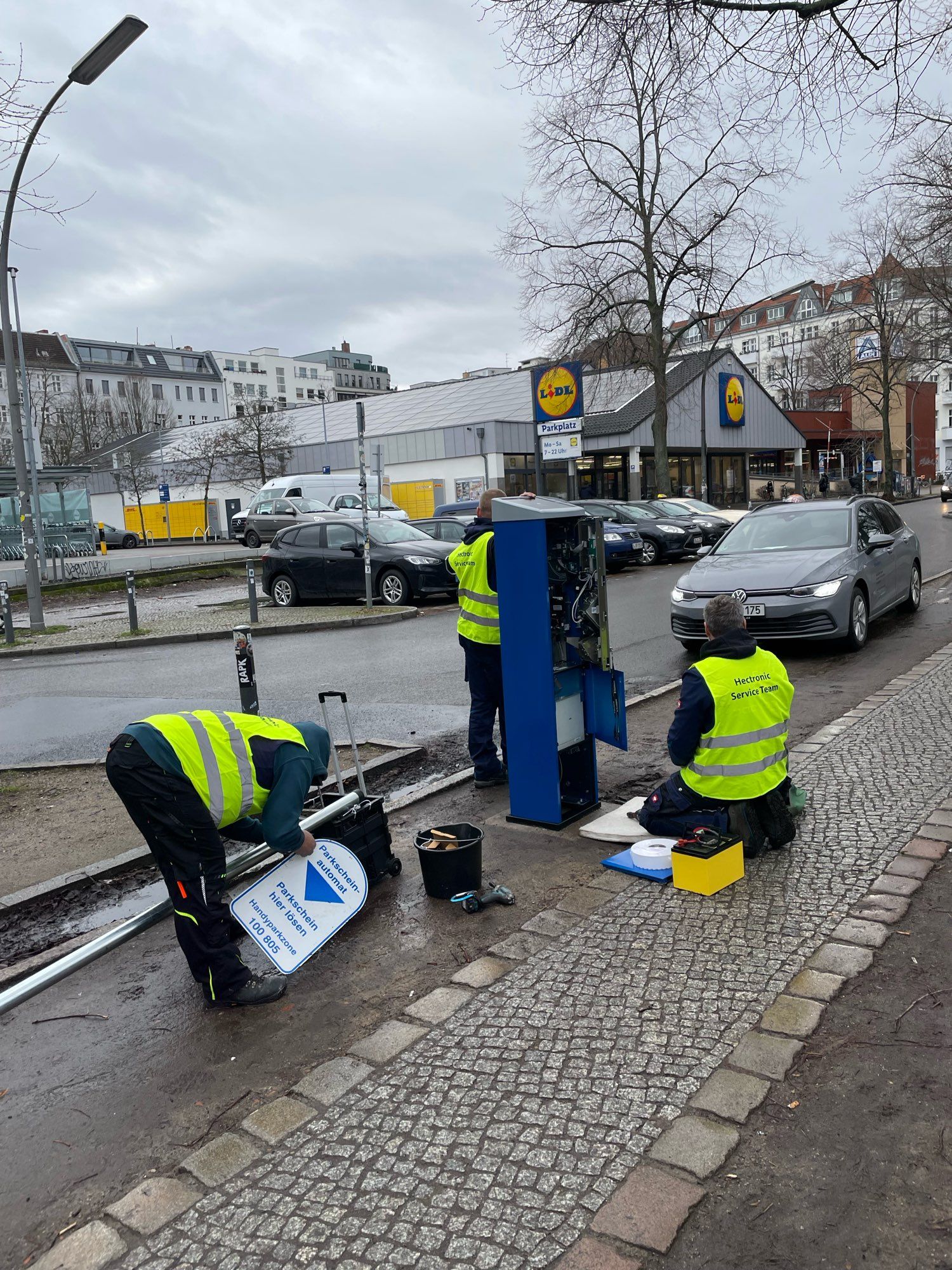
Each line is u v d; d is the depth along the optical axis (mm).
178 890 3488
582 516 4938
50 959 4051
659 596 15281
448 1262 2213
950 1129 2547
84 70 12094
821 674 8633
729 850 4145
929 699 6973
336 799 4469
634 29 6434
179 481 52031
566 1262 2184
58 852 5398
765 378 86875
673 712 7617
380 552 16375
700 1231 2258
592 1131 2625
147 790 3348
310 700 8984
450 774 6391
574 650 5203
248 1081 3068
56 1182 2662
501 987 3455
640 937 3738
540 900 4223
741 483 52438
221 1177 2578
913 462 62344
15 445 16750
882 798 5012
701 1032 3059
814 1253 2174
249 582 15086
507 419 42250
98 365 97250
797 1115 2641
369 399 50188
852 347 55656
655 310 29562
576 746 5332
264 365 121125
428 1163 2555
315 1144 2676
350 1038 3266
